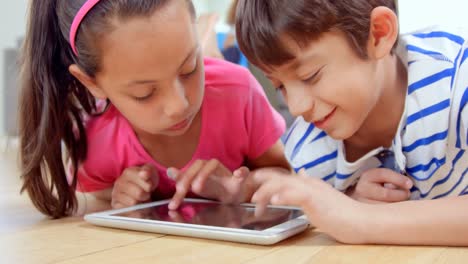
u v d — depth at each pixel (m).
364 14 0.75
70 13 0.80
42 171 0.91
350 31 0.73
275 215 0.75
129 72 0.73
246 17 0.76
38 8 0.88
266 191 0.70
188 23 0.75
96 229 0.75
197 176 0.90
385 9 0.76
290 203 0.64
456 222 0.59
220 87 1.03
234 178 0.91
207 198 0.97
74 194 0.96
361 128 0.88
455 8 1.94
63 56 0.90
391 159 0.91
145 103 0.77
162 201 0.94
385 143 0.91
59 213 0.90
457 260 0.54
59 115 0.93
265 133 1.09
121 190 0.97
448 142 0.83
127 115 0.82
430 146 0.82
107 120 1.02
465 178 0.93
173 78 0.74
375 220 0.61
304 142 0.95
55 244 0.66
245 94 1.05
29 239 0.70
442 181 0.91
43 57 0.90
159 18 0.71
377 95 0.80
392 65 0.83
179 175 0.91
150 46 0.71
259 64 0.76
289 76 0.74
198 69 0.79
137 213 0.80
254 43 0.75
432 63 0.81
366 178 0.89
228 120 1.04
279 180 0.69
